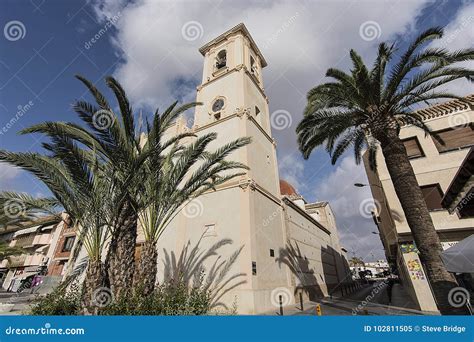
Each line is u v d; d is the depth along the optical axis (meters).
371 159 13.42
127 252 7.52
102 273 7.03
